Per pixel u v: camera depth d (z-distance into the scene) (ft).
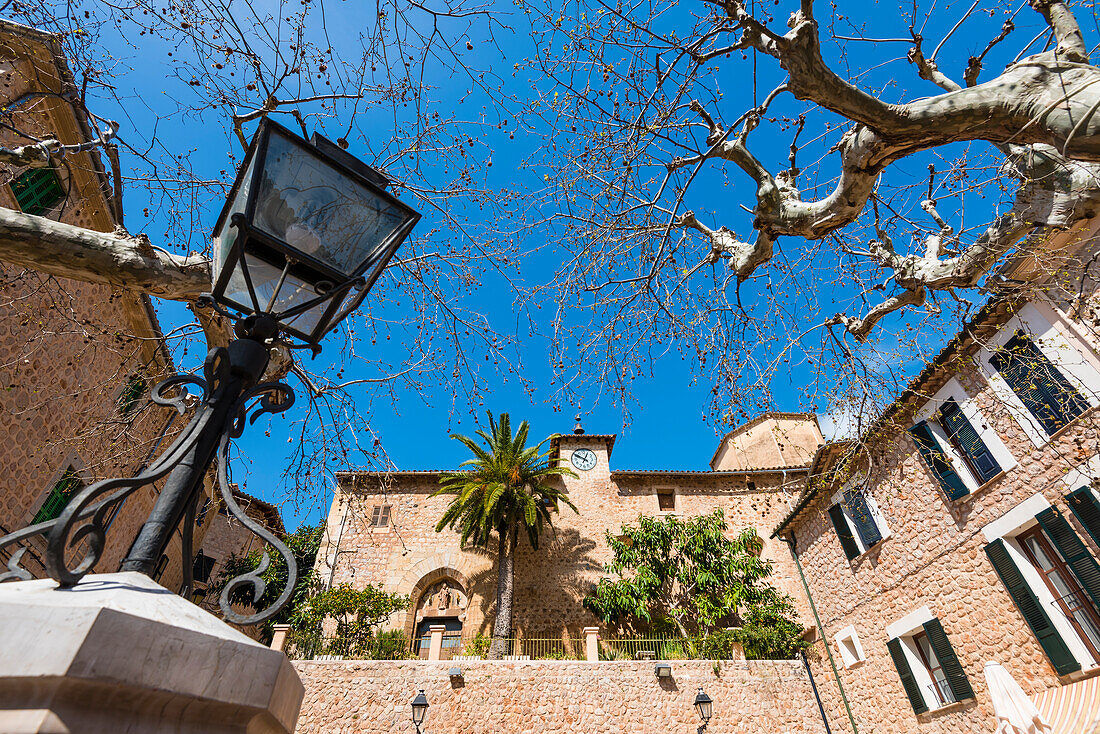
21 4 14.24
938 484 32.14
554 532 65.82
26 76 22.15
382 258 7.12
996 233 17.69
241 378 5.19
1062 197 17.15
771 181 17.19
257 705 3.33
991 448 29.22
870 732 37.50
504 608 54.54
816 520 44.19
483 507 59.47
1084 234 21.22
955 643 30.94
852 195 15.23
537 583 62.23
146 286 13.20
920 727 33.12
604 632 57.72
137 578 3.66
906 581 34.45
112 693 2.76
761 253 18.01
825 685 42.29
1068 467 25.18
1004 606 28.27
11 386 24.16
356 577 61.77
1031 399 27.07
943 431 32.58
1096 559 24.13
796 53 13.62
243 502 18.42
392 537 65.16
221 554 58.29
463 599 62.44
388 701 41.81
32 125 25.02
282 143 6.48
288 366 14.11
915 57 17.40
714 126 18.54
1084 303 22.20
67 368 29.22
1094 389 24.04
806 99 14.32
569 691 42.86
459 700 41.96
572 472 63.98
